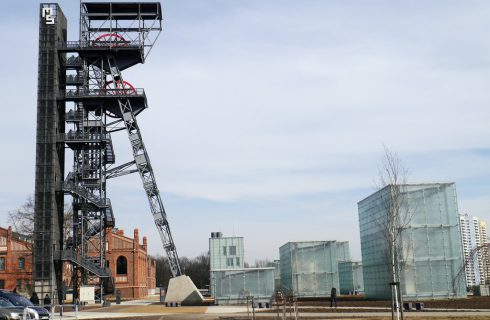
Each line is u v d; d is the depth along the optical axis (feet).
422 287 176.45
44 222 227.20
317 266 242.99
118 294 246.68
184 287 222.28
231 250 282.56
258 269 206.08
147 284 465.06
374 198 197.47
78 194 235.61
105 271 235.61
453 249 180.24
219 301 203.92
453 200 183.73
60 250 230.27
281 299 112.47
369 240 205.67
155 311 170.50
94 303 241.76
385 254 175.22
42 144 232.94
